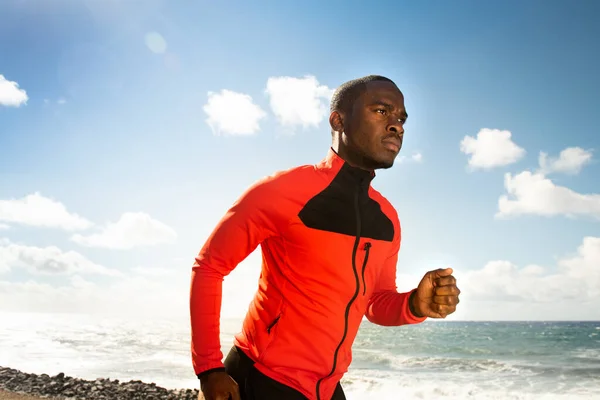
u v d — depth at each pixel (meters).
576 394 13.72
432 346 34.88
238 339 1.88
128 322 72.44
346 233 1.77
